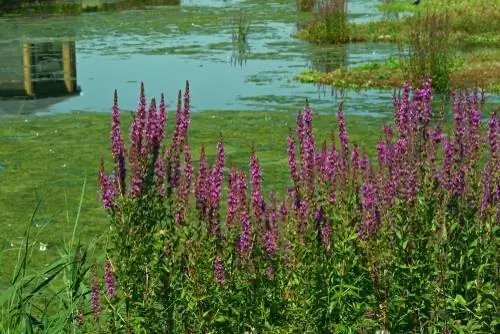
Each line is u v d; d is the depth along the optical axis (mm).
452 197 6426
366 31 37469
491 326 5590
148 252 6137
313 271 5930
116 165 6438
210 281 5898
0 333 6367
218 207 6340
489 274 6117
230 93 24422
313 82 26188
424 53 25703
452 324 5574
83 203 14117
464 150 6797
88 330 6633
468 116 6996
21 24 42062
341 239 6371
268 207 7012
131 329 5910
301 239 6117
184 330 5922
